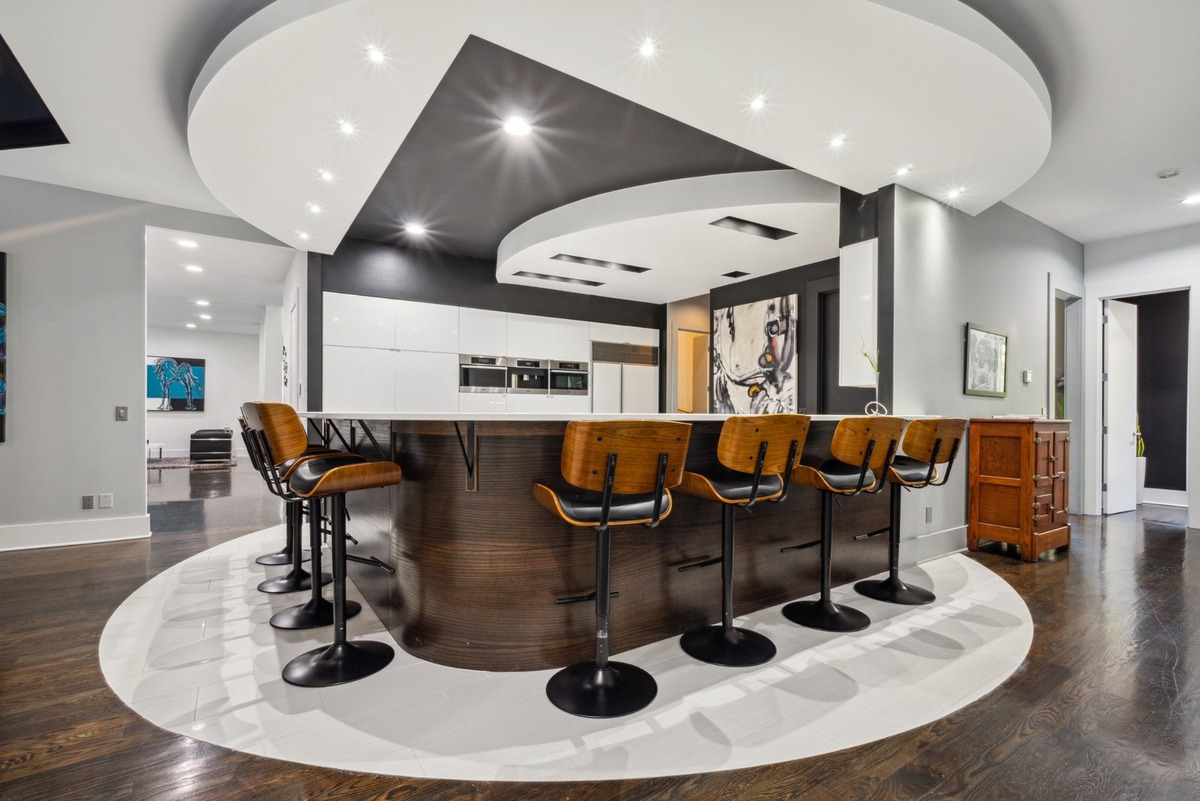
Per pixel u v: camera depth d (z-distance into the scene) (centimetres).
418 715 168
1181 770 144
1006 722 166
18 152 324
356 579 298
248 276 576
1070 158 348
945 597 278
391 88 221
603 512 167
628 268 525
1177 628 238
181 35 228
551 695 177
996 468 364
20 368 361
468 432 194
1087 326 520
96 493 383
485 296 557
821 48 202
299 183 313
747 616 249
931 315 347
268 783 137
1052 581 305
